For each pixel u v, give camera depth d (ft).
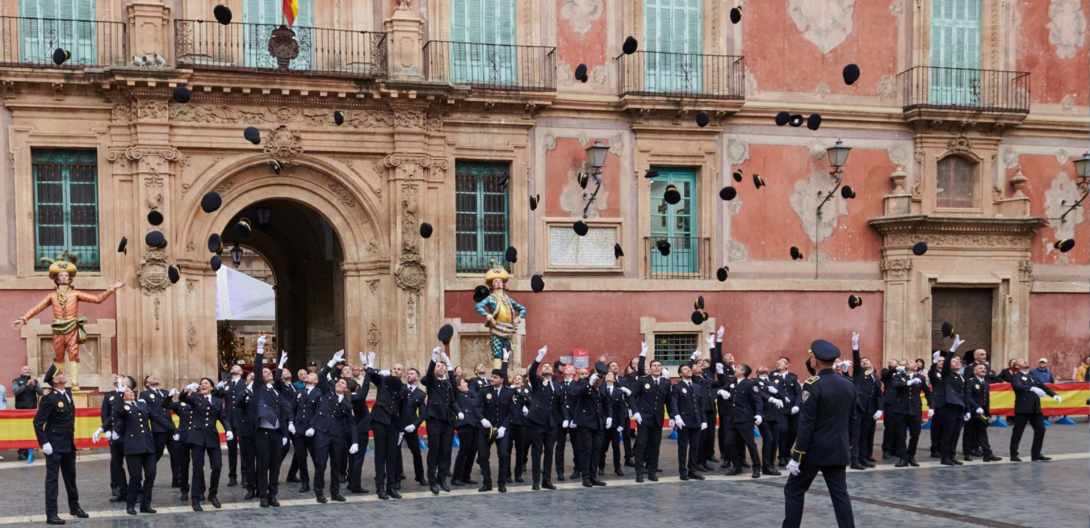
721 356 65.51
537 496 52.29
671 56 87.97
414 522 45.29
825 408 37.19
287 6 78.33
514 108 83.41
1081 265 96.43
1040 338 94.99
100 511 48.96
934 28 93.71
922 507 47.16
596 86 85.97
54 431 46.26
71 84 74.18
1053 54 96.17
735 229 88.48
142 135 75.05
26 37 75.66
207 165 77.20
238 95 76.95
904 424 61.82
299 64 79.82
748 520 44.80
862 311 91.25
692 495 51.80
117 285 70.44
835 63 91.20
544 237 84.33
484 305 66.64
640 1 86.79
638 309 85.87
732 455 59.31
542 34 85.20
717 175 87.97
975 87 93.86
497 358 66.28
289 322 105.70
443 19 83.10
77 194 76.54
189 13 77.41
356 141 79.92
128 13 75.92
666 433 79.77
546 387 55.16
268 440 50.24
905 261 90.79
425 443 73.10
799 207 90.07
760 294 88.58
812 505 48.49
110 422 49.88
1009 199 93.66
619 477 59.06
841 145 88.84
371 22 81.35
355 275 81.25
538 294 83.61
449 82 81.66
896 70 92.58
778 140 89.66
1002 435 77.15
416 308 80.18
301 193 80.28
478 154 83.10
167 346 75.41
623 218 86.28
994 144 94.22
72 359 69.00
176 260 75.97
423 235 67.56
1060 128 95.55
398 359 79.77
